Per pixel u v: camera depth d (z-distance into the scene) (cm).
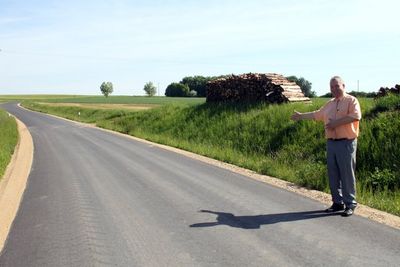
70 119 4691
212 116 2244
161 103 8594
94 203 813
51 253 550
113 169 1225
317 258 499
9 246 586
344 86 680
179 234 607
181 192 888
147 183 998
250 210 729
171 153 1595
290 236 582
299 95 2062
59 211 764
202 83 13138
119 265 501
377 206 759
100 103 9181
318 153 1269
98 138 2295
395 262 480
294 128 1520
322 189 920
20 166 1358
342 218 664
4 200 875
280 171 1112
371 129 1177
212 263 496
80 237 609
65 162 1405
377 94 1466
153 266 494
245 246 548
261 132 1684
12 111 6900
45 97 16900
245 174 1116
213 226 639
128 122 3130
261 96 2144
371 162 1067
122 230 636
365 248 527
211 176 1080
